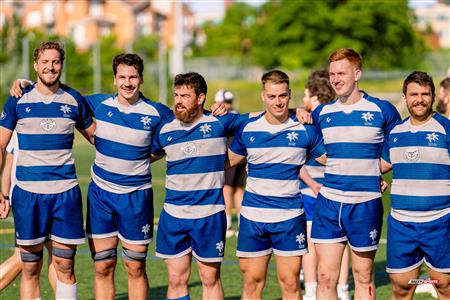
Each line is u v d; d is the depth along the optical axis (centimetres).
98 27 8812
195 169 850
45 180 863
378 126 841
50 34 6009
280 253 844
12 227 1600
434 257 813
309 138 847
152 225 895
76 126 893
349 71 841
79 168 2836
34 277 893
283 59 6406
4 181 927
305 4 6406
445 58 6656
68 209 870
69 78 5347
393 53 6475
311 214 1023
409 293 845
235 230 1552
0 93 5122
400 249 823
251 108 5350
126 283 1113
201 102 853
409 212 819
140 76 876
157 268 1217
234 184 1509
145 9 9519
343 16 6291
